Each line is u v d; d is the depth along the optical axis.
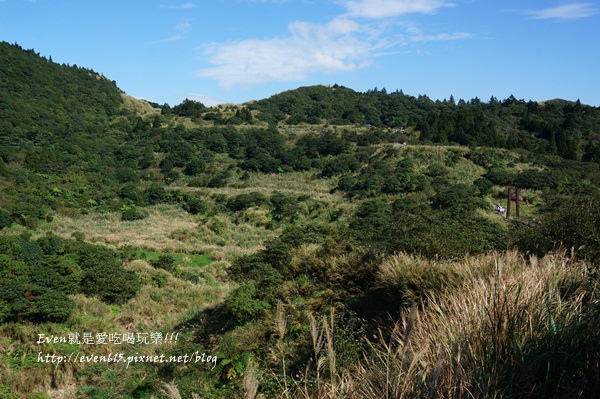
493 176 57.12
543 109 120.81
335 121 119.38
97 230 41.41
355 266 9.14
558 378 2.22
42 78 102.88
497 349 2.38
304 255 11.69
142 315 15.77
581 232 7.52
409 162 64.81
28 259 19.50
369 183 57.41
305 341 6.49
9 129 72.88
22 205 41.62
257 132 87.06
